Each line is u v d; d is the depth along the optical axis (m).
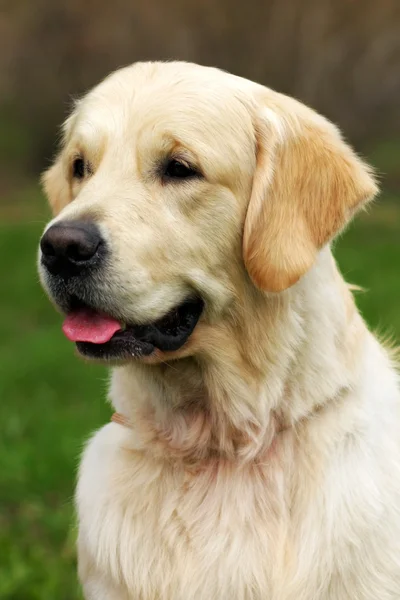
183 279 4.84
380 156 32.56
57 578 7.09
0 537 7.74
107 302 4.68
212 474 4.95
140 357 4.82
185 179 4.83
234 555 4.74
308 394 4.87
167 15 29.80
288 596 4.65
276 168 4.93
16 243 21.59
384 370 5.27
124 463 5.11
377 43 28.59
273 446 4.92
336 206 4.91
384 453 4.93
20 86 33.09
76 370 12.38
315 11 28.22
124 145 4.91
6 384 11.77
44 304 16.64
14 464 8.99
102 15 30.98
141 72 5.15
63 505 8.32
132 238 4.69
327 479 4.79
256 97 5.10
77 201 4.81
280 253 4.73
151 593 4.84
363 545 4.69
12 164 32.88
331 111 28.84
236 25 28.72
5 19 32.53
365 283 16.78
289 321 4.82
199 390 5.04
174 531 4.87
